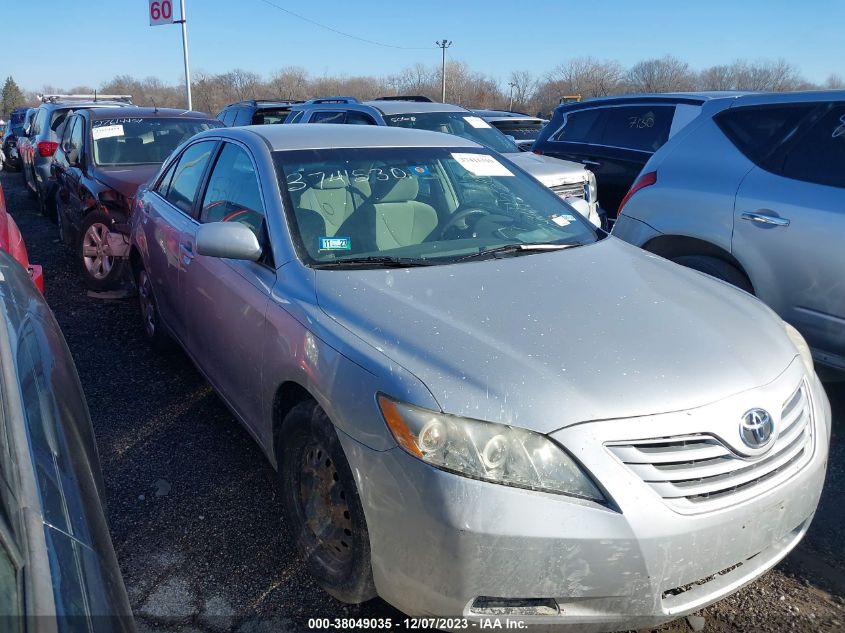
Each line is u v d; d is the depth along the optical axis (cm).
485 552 200
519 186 386
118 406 424
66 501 159
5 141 1980
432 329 238
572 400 211
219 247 297
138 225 489
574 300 265
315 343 251
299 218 312
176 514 318
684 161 468
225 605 263
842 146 390
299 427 262
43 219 1062
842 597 266
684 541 207
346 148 362
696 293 289
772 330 271
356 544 233
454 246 319
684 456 212
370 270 286
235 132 390
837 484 339
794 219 393
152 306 493
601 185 766
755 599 266
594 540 200
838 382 451
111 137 741
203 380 461
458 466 204
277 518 315
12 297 248
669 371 226
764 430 225
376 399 221
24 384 189
